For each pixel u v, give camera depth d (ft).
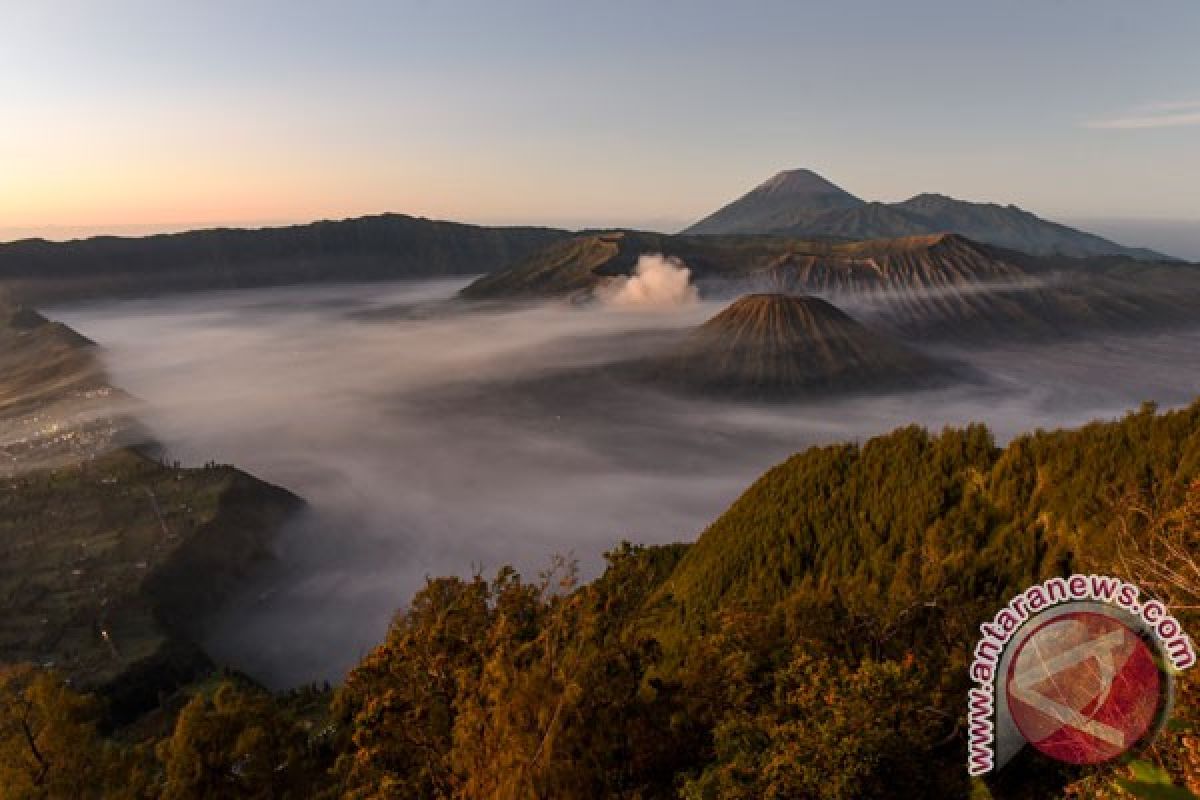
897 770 52.24
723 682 69.92
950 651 74.95
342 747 106.73
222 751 108.27
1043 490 132.67
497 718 53.98
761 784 53.62
